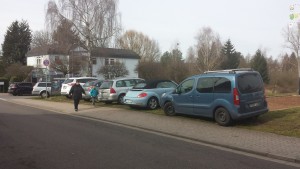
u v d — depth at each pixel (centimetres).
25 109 2133
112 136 1124
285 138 1037
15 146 957
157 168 737
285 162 805
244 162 796
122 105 2073
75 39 4194
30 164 768
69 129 1270
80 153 873
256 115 1259
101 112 1797
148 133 1189
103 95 2127
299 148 912
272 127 1188
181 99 1444
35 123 1437
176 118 1478
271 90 4562
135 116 1585
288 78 4938
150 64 6266
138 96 1772
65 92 2888
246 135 1094
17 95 4150
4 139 1060
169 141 1044
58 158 821
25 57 8169
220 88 1269
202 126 1270
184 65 6325
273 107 1753
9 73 6006
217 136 1088
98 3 4219
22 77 5947
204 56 7662
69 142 1016
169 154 867
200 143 1016
